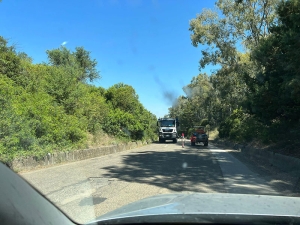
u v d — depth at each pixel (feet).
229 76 111.96
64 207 20.62
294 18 37.91
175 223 8.34
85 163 49.11
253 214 8.56
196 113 263.29
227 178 34.45
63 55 109.19
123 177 34.40
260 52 51.01
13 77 60.29
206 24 107.55
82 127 65.77
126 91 111.55
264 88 49.37
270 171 41.78
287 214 8.68
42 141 48.42
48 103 57.21
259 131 74.64
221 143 125.80
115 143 80.02
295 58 39.01
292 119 51.70
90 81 126.31
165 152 73.97
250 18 90.58
